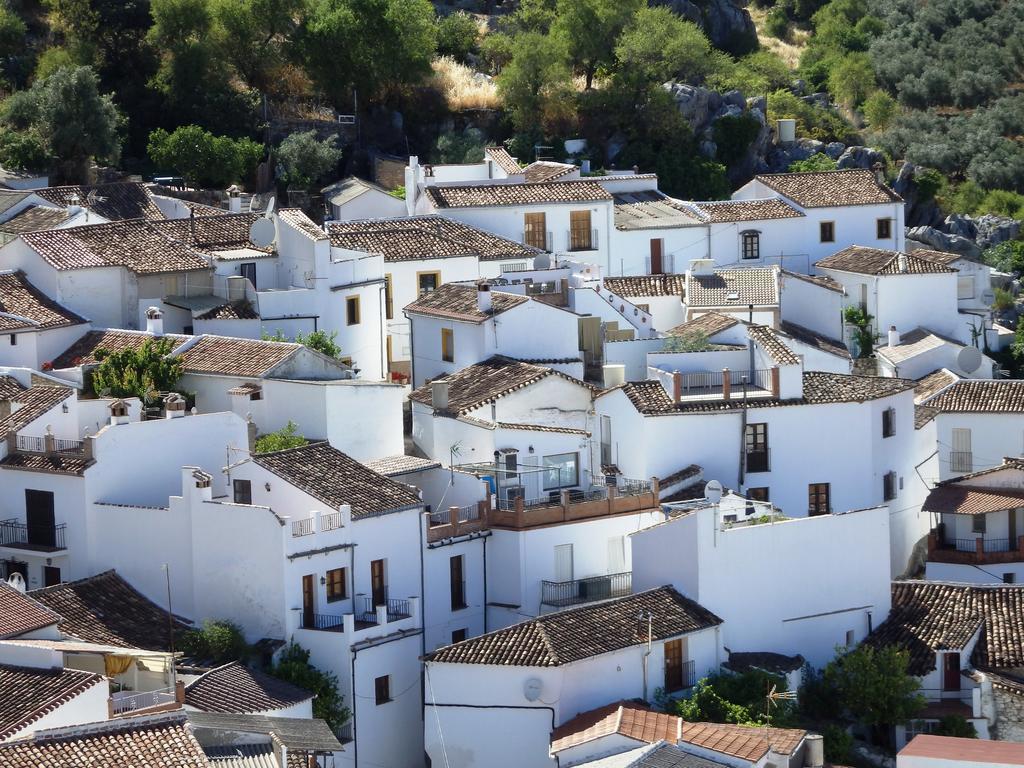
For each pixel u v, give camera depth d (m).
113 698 73.06
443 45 163.00
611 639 79.81
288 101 148.62
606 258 126.94
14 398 92.31
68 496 87.12
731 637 84.25
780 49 195.00
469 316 103.44
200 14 144.62
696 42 156.00
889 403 101.94
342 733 80.56
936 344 123.19
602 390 99.12
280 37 150.12
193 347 101.00
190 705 73.94
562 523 89.56
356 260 111.56
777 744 72.50
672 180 146.88
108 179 136.75
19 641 76.31
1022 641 85.25
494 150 142.50
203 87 144.00
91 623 81.88
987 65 191.25
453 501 92.25
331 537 82.75
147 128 144.00
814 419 99.19
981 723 82.81
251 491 85.56
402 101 152.25
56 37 150.88
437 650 79.69
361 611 83.81
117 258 108.62
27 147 133.88
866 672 82.12
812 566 86.38
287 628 81.44
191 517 83.88
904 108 185.75
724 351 101.69
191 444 89.62
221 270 110.69
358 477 86.69
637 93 150.50
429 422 97.19
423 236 117.69
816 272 131.62
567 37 155.75
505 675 78.25
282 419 96.44
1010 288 145.75
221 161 137.62
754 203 134.25
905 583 90.00
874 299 127.88
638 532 86.06
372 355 112.69
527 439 94.44
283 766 66.38
